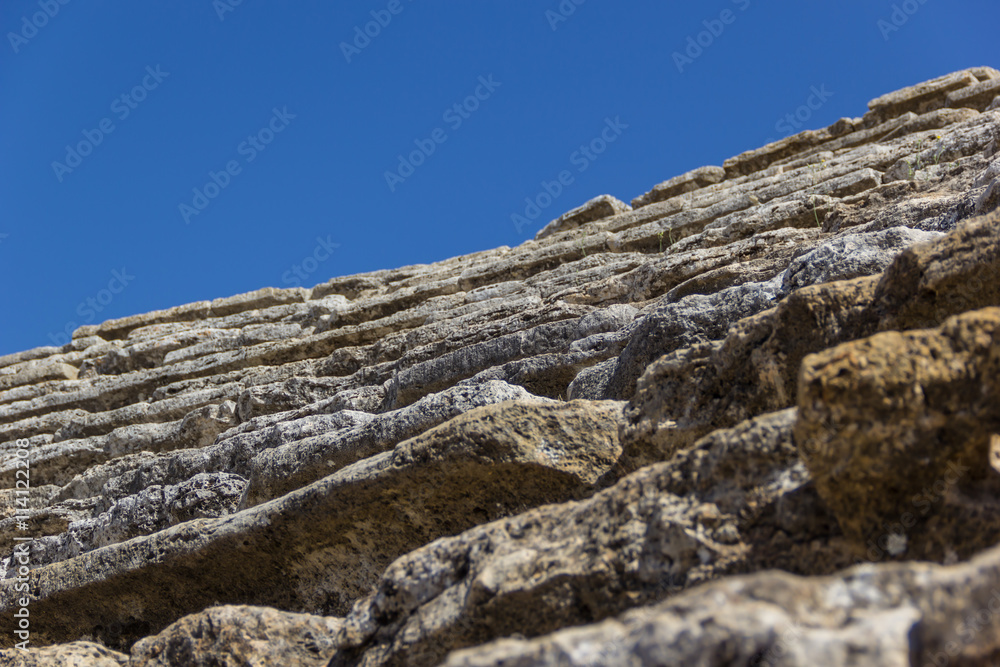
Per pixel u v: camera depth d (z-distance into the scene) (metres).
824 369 2.71
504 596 3.26
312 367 12.55
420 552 3.74
